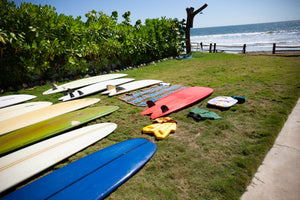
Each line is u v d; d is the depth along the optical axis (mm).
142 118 4305
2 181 2451
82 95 6172
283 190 2176
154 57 13414
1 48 7059
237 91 5602
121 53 10961
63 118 4359
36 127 3965
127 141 3244
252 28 120000
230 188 2223
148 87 6965
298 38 36406
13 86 7641
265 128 3432
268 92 5258
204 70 9188
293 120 3729
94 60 9953
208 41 49281
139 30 12172
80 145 3236
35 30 7598
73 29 8742
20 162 2812
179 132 3566
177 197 2158
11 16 7160
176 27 14828
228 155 2809
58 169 2588
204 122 3863
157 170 2598
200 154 2881
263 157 2721
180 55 15500
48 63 8188
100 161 2701
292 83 5848
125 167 2557
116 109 4852
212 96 5391
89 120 4215
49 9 8062
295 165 2539
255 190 2203
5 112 5047
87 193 2143
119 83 7504
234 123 3730
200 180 2381
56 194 2146
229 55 13992
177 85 6738
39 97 6516
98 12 10094
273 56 12078
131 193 2246
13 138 3559
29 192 2207
